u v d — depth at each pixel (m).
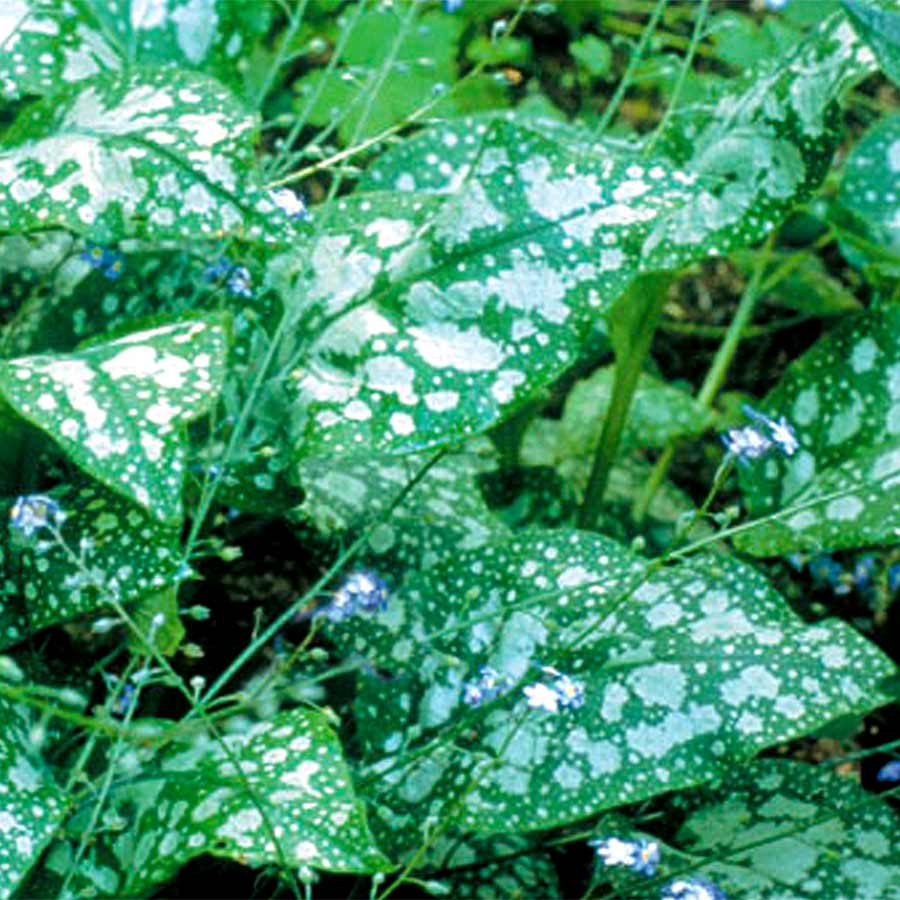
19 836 0.62
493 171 0.70
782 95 0.76
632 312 0.79
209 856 0.72
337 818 0.63
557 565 0.71
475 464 0.82
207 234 0.67
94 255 0.71
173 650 0.67
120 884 0.64
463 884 0.71
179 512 0.62
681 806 0.73
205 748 0.66
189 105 0.68
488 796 0.68
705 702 0.68
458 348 0.69
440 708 0.70
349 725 0.74
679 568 0.71
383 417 0.68
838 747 0.82
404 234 0.70
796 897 0.69
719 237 0.75
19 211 0.67
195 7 0.77
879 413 0.78
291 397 0.69
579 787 0.68
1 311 0.75
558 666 0.70
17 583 0.67
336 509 0.76
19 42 0.73
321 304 0.70
